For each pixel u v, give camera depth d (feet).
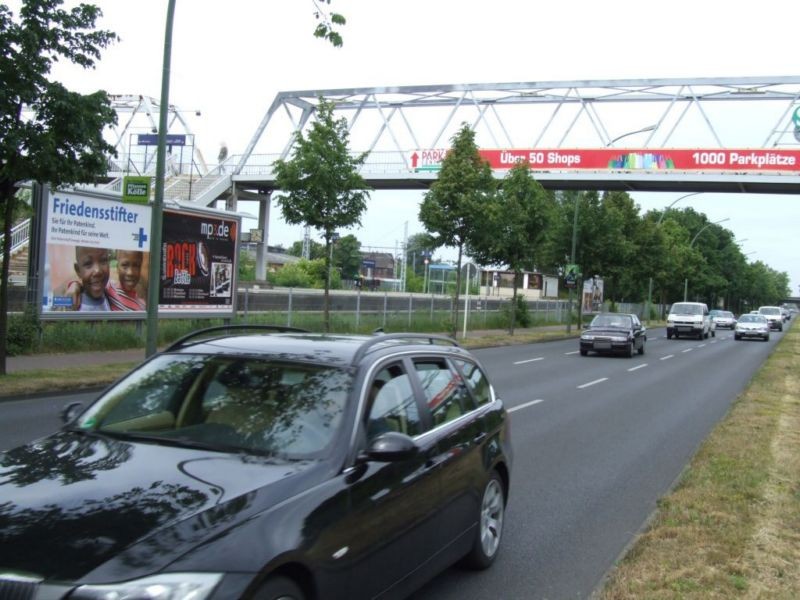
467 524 15.53
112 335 60.29
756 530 18.76
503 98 160.86
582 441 33.47
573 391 51.98
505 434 18.29
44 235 55.06
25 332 53.83
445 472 14.29
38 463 11.45
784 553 17.21
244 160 184.75
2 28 37.22
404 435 12.42
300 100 181.98
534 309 161.38
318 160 66.54
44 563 8.62
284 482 10.76
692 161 142.10
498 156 155.84
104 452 11.78
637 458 30.04
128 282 61.41
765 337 144.46
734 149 139.33
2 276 42.29
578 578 16.63
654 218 337.31
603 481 25.98
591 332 88.48
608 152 147.64
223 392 13.17
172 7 45.34
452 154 91.61
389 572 12.11
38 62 38.14
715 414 42.93
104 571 8.48
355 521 11.10
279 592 9.54
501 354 84.07
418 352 15.71
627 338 86.69
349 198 69.10
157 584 8.41
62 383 41.32
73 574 8.45
